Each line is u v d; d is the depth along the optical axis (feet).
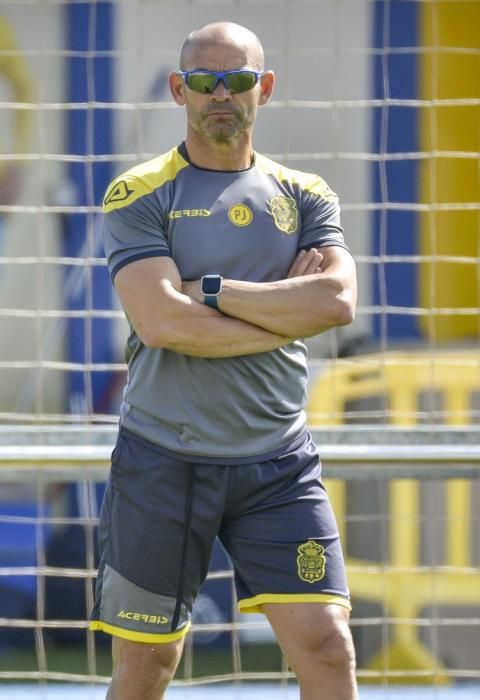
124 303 41.86
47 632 80.43
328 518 42.60
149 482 42.09
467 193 88.94
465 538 71.05
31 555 79.46
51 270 86.53
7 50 85.81
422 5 86.53
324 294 42.01
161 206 42.29
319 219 43.78
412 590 71.41
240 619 78.28
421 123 88.22
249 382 41.96
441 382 71.10
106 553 43.19
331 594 41.78
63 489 79.20
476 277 88.89
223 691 62.95
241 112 41.68
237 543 42.68
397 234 89.15
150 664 43.09
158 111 86.07
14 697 61.72
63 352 86.28
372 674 57.26
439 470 48.96
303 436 43.32
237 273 42.29
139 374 42.88
